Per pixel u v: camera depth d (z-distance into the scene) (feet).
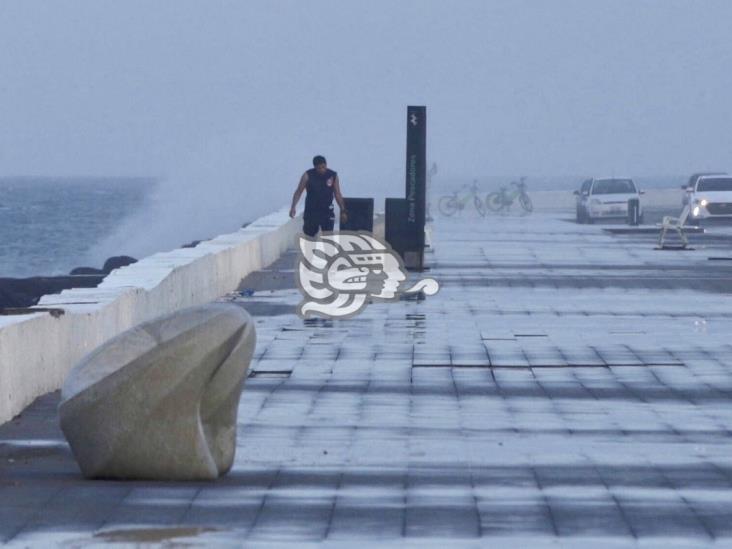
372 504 78.64
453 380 129.08
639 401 117.60
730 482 84.99
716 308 192.54
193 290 182.39
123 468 84.28
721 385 126.21
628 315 183.11
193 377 83.35
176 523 74.08
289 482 84.84
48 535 71.36
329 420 108.06
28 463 90.79
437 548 69.36
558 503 79.05
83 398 83.82
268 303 197.47
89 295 140.15
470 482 84.89
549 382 127.95
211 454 85.51
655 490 82.53
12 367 106.83
